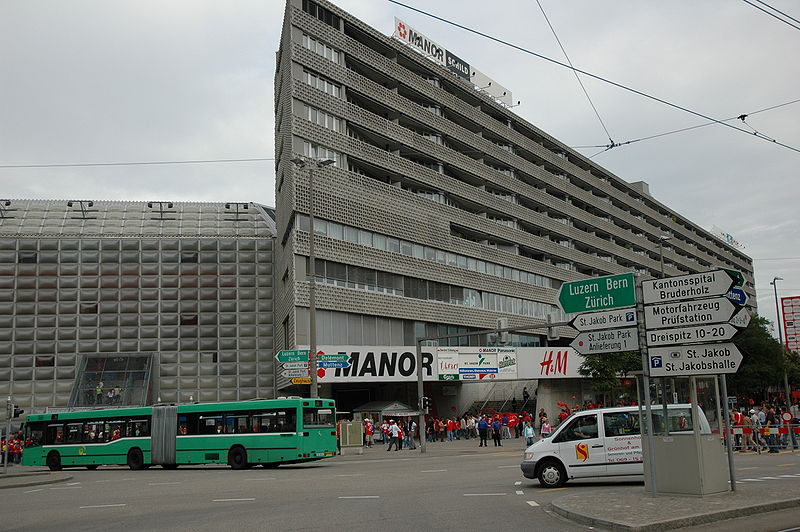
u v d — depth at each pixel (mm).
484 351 52594
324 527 11445
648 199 103562
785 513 11734
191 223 61281
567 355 58812
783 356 67500
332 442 28641
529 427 33469
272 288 58844
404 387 53406
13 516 14492
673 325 13680
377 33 53781
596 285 14688
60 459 31422
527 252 72688
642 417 14258
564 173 80938
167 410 29859
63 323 56031
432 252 55656
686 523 10719
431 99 59188
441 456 32344
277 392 55625
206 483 21406
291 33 45656
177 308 57406
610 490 15031
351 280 47281
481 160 65750
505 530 10734
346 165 48406
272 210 68375
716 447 13734
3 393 54125
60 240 57125
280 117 52375
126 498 17500
